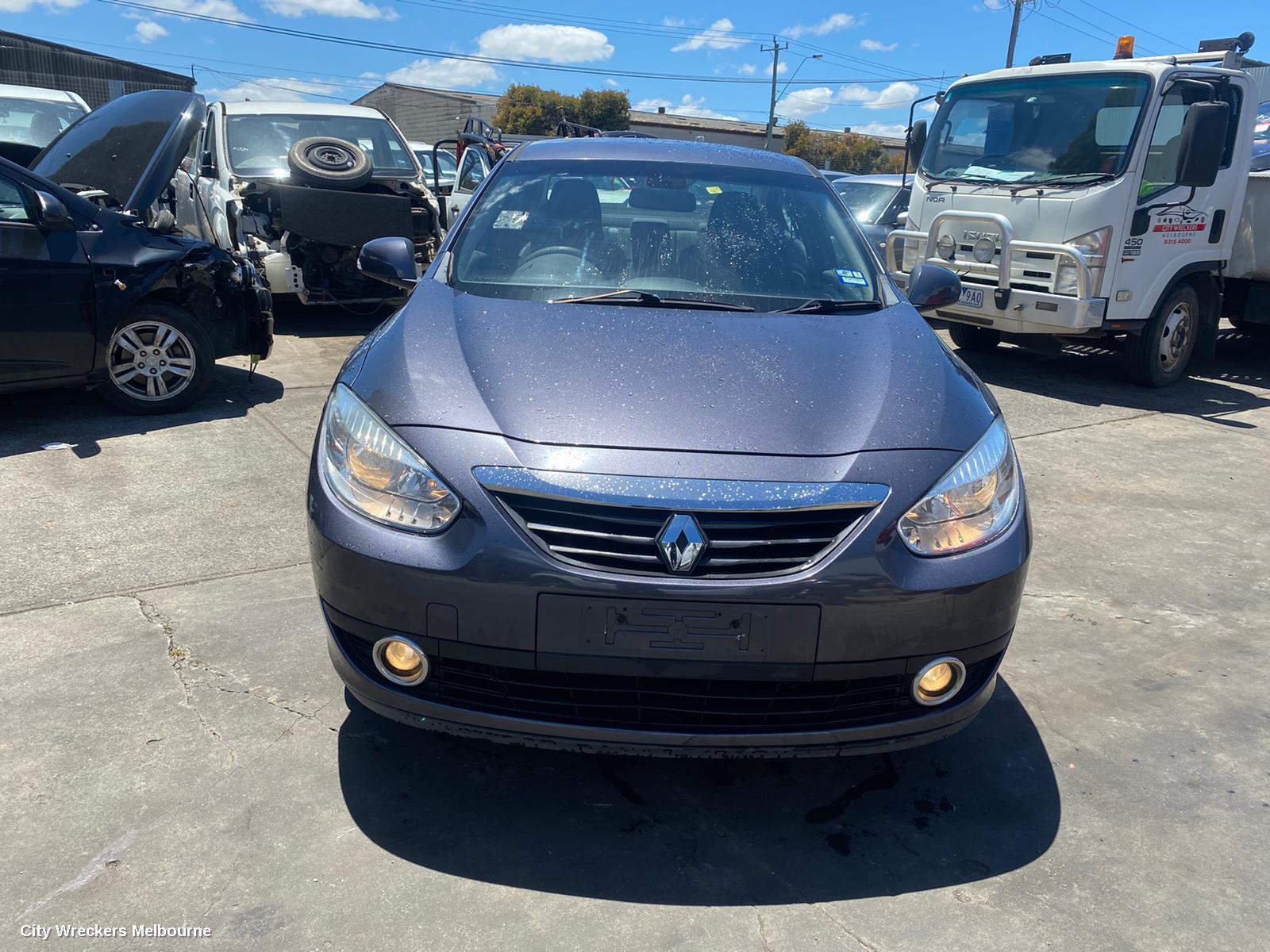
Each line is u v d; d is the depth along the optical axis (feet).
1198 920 6.84
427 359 7.98
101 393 16.87
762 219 11.24
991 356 27.07
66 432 16.22
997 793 8.22
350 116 29.50
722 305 9.77
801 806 7.96
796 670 6.74
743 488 6.75
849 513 6.87
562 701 6.91
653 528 6.65
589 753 7.00
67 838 7.07
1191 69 20.79
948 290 11.62
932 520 7.00
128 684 9.04
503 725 6.93
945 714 7.20
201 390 17.57
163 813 7.38
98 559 11.58
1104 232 20.67
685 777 8.27
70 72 84.64
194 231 27.86
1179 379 24.35
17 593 10.67
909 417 7.59
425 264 26.50
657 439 7.06
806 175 12.59
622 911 6.71
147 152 17.34
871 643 6.79
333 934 6.35
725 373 7.95
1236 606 12.00
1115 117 20.97
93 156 18.10
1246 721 9.46
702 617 6.59
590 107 167.22
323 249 24.48
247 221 24.39
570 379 7.69
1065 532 14.14
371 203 23.97
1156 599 12.12
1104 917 6.84
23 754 7.97
